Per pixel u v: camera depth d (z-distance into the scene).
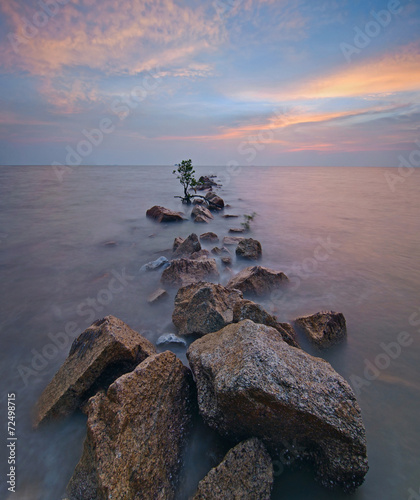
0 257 15.93
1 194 40.25
